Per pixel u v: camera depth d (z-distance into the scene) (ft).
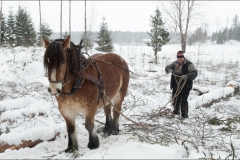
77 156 12.16
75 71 11.92
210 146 14.33
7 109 20.03
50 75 10.59
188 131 17.35
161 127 16.39
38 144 14.42
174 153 10.19
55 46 10.70
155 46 73.67
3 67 34.50
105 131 17.03
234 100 30.07
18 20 84.53
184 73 21.63
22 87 27.12
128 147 10.53
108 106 17.26
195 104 25.73
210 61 69.51
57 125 16.39
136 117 20.67
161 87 35.58
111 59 17.02
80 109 12.75
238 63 63.82
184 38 93.20
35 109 19.89
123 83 17.60
